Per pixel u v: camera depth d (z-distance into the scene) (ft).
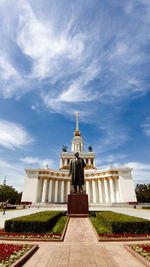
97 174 178.70
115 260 19.53
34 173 170.40
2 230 34.12
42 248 23.90
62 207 129.90
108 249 23.32
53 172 176.35
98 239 27.30
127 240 26.91
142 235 29.48
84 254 21.45
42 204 145.79
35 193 159.94
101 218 40.91
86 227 36.96
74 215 48.60
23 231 32.27
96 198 174.40
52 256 20.80
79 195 52.19
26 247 23.15
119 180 164.66
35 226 32.40
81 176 58.95
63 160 246.06
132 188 161.07
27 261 19.26
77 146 273.13
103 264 18.37
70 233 32.19
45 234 30.71
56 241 27.17
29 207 136.46
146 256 19.62
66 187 186.19
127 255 21.08
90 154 248.11
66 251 22.63
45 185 164.96
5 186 199.00
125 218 35.55
